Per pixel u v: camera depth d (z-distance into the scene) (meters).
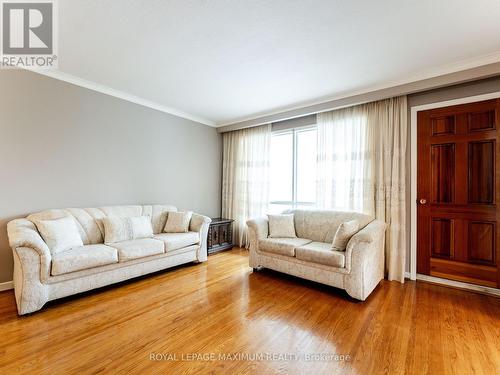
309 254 2.87
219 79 3.16
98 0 1.84
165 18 2.03
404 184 3.19
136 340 1.86
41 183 2.95
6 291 2.68
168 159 4.36
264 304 2.48
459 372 1.56
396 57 2.58
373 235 2.61
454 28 2.10
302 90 3.46
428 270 3.11
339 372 1.56
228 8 1.90
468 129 2.85
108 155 3.56
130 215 3.56
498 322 2.15
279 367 1.60
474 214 2.83
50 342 1.82
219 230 4.60
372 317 2.23
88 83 3.30
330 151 3.83
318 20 2.03
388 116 3.31
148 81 3.26
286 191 4.61
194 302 2.50
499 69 2.50
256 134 4.82
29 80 2.86
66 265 2.37
